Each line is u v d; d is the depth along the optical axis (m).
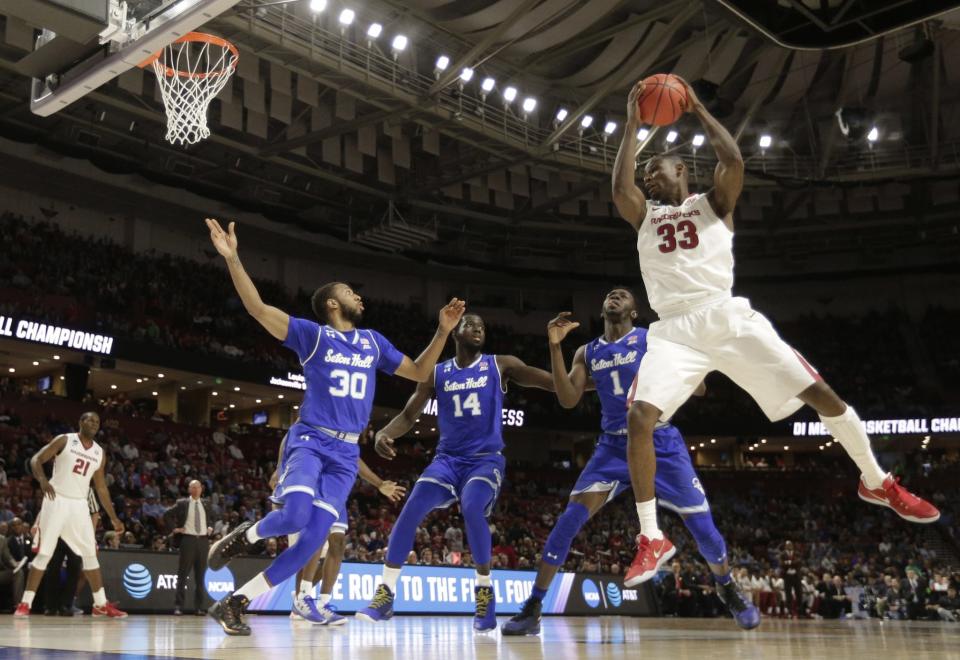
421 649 3.53
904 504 4.01
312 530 4.67
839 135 28.91
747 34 23.64
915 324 35.66
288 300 30.27
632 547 25.88
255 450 26.08
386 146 26.81
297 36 20.39
